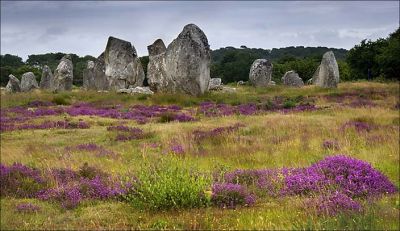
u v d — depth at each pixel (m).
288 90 42.34
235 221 7.09
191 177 8.57
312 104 29.25
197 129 18.89
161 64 42.81
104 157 13.75
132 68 47.97
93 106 31.53
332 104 28.91
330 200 7.73
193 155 13.59
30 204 8.47
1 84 109.75
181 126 20.17
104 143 16.83
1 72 110.56
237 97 35.50
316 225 6.51
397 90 38.44
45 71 61.72
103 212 7.93
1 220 7.42
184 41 37.53
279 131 17.78
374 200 7.98
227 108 28.16
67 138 18.09
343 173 9.45
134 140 17.27
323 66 45.00
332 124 18.88
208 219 7.21
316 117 22.03
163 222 7.02
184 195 7.97
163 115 23.45
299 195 8.73
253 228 6.71
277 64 96.88
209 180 8.81
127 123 22.70
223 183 8.83
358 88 42.00
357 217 6.65
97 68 53.59
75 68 113.31
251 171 10.40
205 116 24.80
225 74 102.69
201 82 37.59
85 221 7.45
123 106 31.09
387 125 18.67
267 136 16.58
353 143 14.60
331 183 8.95
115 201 8.83
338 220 6.60
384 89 40.03
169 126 20.42
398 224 6.52
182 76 37.22
